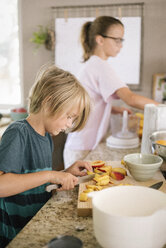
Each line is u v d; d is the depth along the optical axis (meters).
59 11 2.53
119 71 2.50
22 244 0.65
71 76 1.00
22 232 0.70
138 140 1.67
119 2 2.41
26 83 2.73
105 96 1.63
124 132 1.66
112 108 2.11
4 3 2.76
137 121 1.68
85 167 1.10
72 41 2.54
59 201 0.89
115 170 1.06
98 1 2.45
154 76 2.42
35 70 2.68
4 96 2.93
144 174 0.96
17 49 2.82
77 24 2.51
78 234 0.69
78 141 1.73
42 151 1.04
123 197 0.64
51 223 0.75
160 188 0.93
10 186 0.83
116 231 0.52
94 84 1.67
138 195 0.64
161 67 2.43
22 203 1.03
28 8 2.59
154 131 1.28
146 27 2.40
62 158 1.84
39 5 2.56
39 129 1.03
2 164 0.86
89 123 1.70
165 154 1.09
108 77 1.62
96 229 0.55
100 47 1.70
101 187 0.91
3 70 2.89
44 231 0.71
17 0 2.71
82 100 0.98
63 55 2.58
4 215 1.05
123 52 2.46
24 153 1.01
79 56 2.55
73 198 0.91
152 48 2.42
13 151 0.90
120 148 1.60
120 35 1.68
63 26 2.54
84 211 0.79
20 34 2.72
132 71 2.48
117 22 1.66
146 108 1.29
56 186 0.91
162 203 0.61
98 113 1.71
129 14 2.41
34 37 2.63
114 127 1.70
